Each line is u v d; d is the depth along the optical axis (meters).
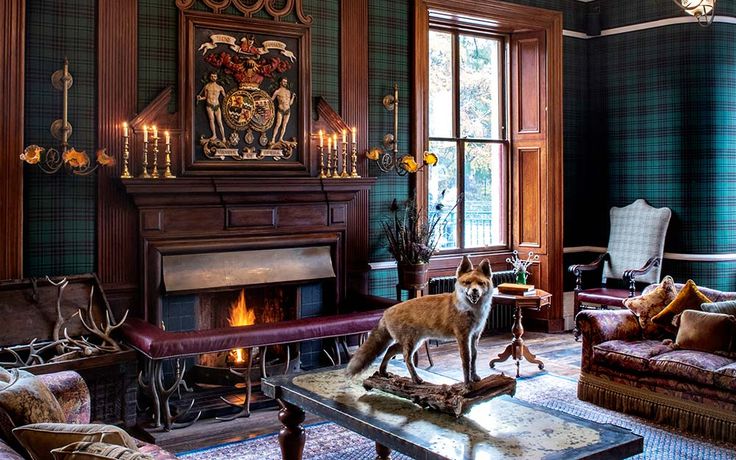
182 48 5.35
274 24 5.75
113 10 5.09
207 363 5.38
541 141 7.61
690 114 7.31
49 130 4.90
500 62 7.79
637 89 7.68
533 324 7.70
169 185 5.04
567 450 2.60
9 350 4.20
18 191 4.71
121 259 5.12
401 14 6.59
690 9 4.66
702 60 7.27
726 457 3.91
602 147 8.04
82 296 4.83
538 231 7.65
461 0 6.96
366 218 6.33
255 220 5.54
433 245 6.32
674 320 4.92
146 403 4.86
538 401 4.99
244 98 5.61
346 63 6.20
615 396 4.77
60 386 2.97
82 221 5.02
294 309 5.91
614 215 7.73
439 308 3.17
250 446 4.13
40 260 4.88
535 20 7.52
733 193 7.42
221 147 5.54
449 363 6.06
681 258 7.36
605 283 7.66
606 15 7.93
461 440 2.71
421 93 6.70
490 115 7.74
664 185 7.48
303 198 5.75
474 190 7.60
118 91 5.12
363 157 6.32
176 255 5.25
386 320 3.35
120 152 5.14
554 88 7.62
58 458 1.98
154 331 4.50
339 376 3.67
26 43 4.82
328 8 6.09
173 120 5.34
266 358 5.64
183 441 4.21
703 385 4.25
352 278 6.23
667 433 4.31
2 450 2.11
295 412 3.55
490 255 7.62
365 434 2.91
